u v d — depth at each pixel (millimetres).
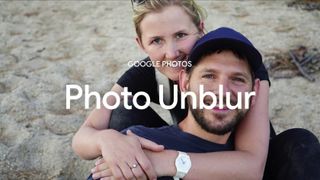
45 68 2006
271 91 1752
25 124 1609
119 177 841
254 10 2490
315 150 879
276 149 942
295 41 2111
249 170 869
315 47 2049
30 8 2709
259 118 945
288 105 1664
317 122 1569
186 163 847
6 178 1384
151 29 969
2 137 1551
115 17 2533
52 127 1596
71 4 2770
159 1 958
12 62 2064
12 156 1454
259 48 2062
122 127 1068
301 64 1903
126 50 2131
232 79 853
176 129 906
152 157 855
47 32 2391
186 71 896
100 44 2215
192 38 978
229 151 887
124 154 848
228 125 845
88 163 1429
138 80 1100
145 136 897
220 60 846
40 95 1785
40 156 1464
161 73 1047
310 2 2543
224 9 2520
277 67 1900
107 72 1953
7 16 2590
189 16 971
